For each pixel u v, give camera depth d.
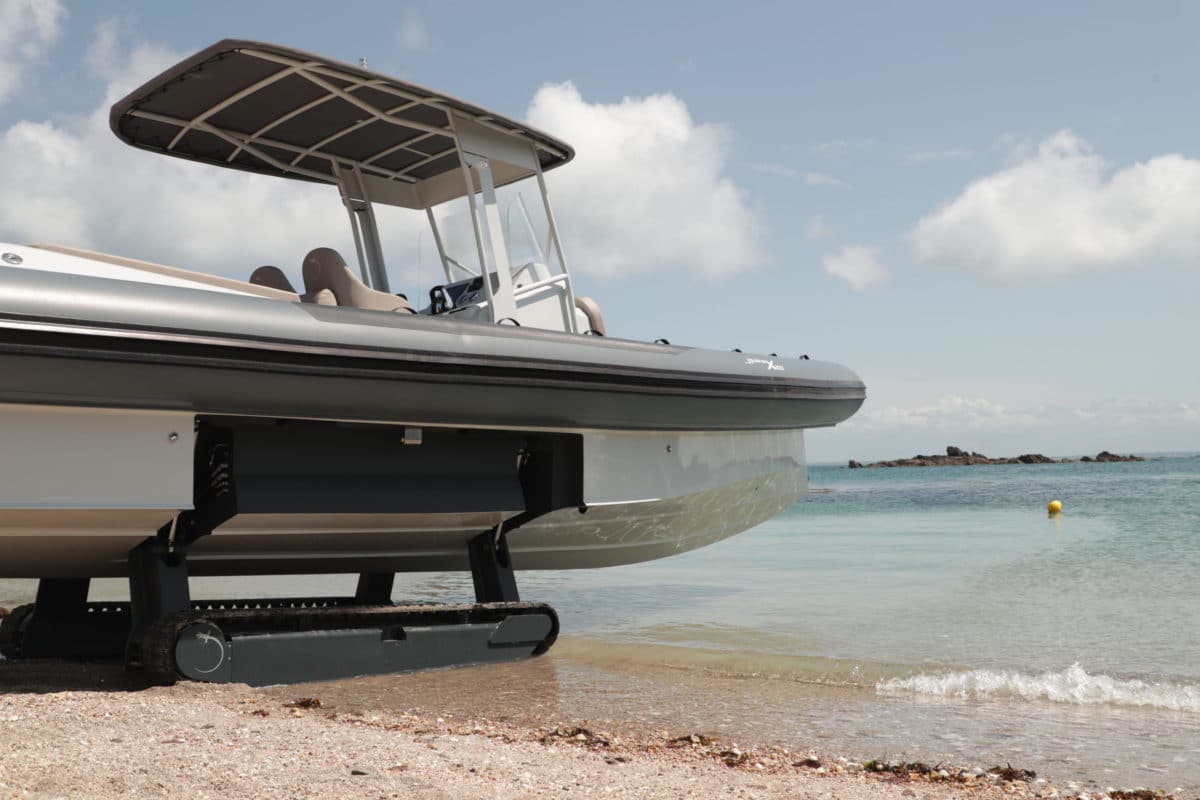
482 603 5.52
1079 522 17.44
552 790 2.78
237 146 6.09
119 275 4.47
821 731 3.91
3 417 4.01
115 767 2.78
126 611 5.89
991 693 4.66
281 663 4.66
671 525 6.50
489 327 5.19
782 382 6.70
